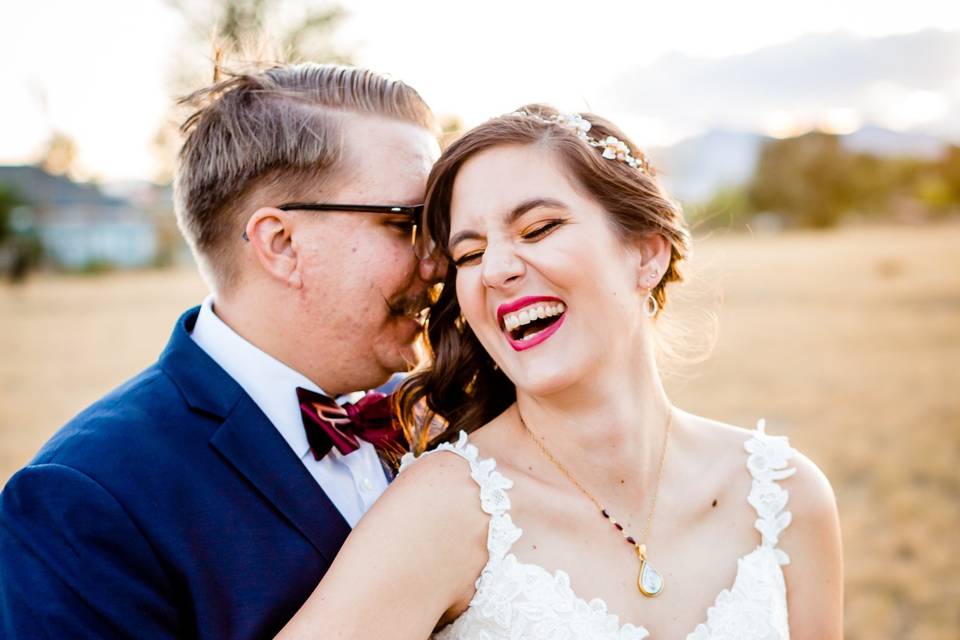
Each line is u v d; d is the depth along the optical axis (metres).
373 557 1.73
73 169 41.38
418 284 2.23
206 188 2.17
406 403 2.24
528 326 1.98
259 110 2.15
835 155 65.00
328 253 2.13
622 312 1.93
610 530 1.92
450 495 1.83
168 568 1.82
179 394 2.01
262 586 1.87
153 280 35.28
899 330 16.38
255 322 2.16
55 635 1.68
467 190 1.90
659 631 1.85
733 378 11.98
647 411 2.02
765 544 2.00
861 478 7.32
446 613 1.87
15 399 11.50
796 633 2.06
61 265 42.66
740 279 27.59
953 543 5.83
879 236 51.81
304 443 2.12
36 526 1.77
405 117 2.28
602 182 1.90
